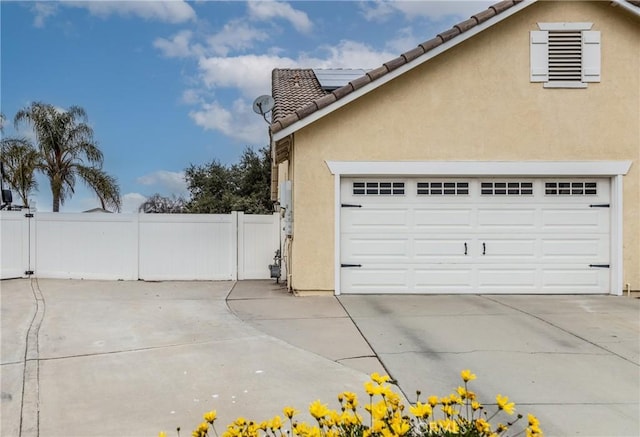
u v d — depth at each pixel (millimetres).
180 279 11836
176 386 4613
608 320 7359
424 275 9742
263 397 4324
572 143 9648
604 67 9672
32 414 3998
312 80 14633
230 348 5895
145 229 11805
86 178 20875
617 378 4812
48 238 11883
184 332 6680
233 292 10062
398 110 9594
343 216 9719
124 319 7473
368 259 9719
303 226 9539
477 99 9633
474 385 4621
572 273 9734
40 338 6332
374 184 9750
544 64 9641
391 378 4793
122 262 11773
